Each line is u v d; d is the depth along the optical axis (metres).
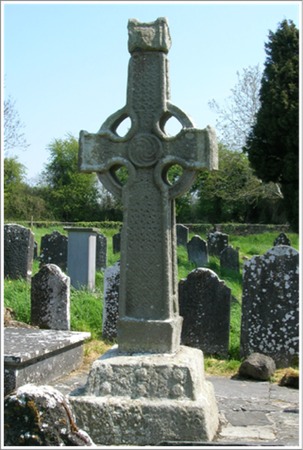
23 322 9.02
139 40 5.31
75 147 53.34
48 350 6.68
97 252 15.68
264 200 41.97
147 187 5.34
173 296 5.39
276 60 22.41
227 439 4.98
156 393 4.89
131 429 4.79
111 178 5.45
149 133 5.34
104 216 50.84
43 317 8.83
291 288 8.21
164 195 5.29
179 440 4.74
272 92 21.59
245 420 5.60
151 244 5.30
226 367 8.00
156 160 5.31
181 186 5.31
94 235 12.77
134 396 4.89
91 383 4.98
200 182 44.28
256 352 8.24
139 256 5.31
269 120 21.55
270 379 7.50
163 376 4.92
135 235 5.33
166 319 5.21
